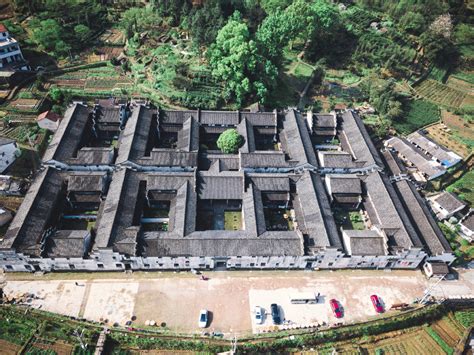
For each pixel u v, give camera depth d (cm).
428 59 17100
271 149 12544
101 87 13762
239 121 12388
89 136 11900
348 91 15038
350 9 19125
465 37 18350
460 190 11844
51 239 8406
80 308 8062
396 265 9369
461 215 10881
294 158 11375
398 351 8069
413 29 18025
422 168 11931
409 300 8819
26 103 12588
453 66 17612
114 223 8775
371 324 8250
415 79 16350
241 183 10162
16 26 15225
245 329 7981
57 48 14362
